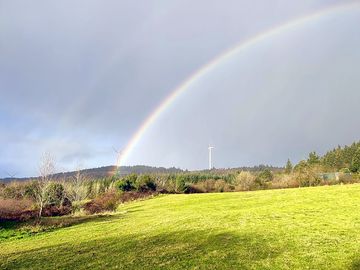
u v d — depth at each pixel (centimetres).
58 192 5966
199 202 5859
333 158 15050
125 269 1916
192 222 3400
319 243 2145
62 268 2027
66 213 5056
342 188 4822
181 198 7256
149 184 9888
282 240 2295
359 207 3306
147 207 5947
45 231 3641
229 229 2823
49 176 5750
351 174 10012
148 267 1923
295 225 2744
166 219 3862
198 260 1989
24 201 5097
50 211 4894
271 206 4025
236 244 2298
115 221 4097
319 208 3447
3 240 3228
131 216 4581
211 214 3919
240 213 3728
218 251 2152
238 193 7112
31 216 4319
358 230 2417
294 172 11556
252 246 2208
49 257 2331
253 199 5147
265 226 2814
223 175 16862
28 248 2717
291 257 1905
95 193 8631
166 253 2203
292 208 3634
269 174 13950
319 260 1817
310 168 11350
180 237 2692
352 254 1872
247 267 1794
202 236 2655
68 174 7256
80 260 2186
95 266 2022
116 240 2780
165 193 9812
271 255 1973
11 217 4122
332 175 10188
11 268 2095
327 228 2542
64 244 2775
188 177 14700
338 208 3344
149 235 2888
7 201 4659
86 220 4353
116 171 11894
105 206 5681
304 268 1716
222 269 1795
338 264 1736
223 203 5166
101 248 2512
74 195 6819
